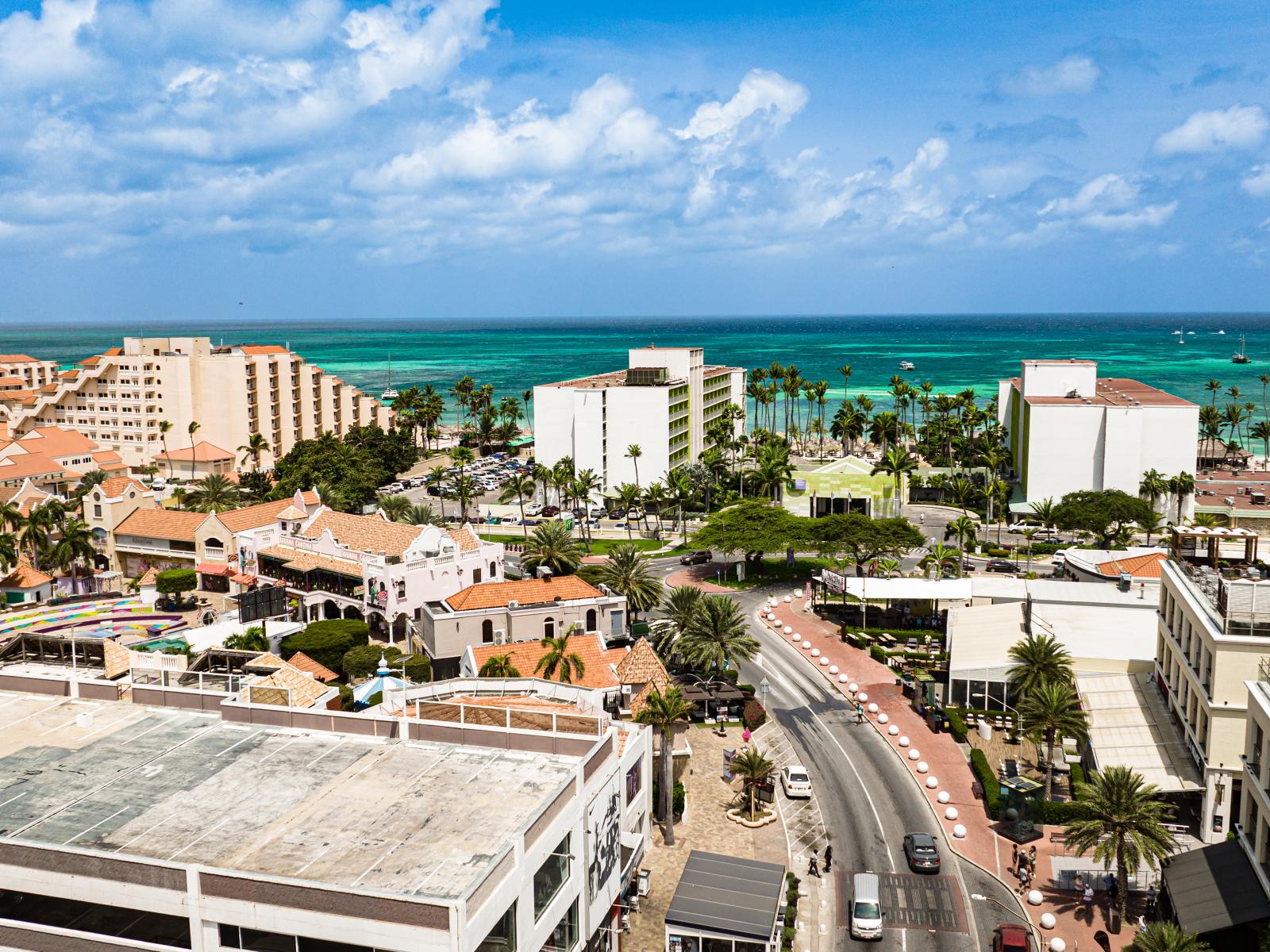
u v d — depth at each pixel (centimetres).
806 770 8888
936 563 13775
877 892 6575
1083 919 6556
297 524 13475
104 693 6288
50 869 4266
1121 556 13712
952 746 9362
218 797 4981
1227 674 7144
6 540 13600
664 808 7681
